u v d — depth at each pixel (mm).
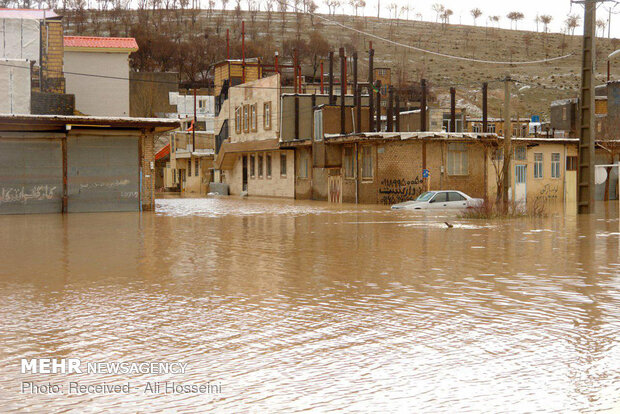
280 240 19844
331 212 35000
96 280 12344
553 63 179250
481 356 7160
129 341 7883
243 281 12195
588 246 17828
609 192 49156
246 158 65000
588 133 33062
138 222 27750
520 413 5516
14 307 9836
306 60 169375
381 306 9867
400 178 43375
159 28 194625
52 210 34531
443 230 23172
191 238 20562
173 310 9625
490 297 10531
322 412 5562
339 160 47969
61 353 7391
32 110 37594
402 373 6590
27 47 42281
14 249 17500
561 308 9648
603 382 6270
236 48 165125
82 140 34875
